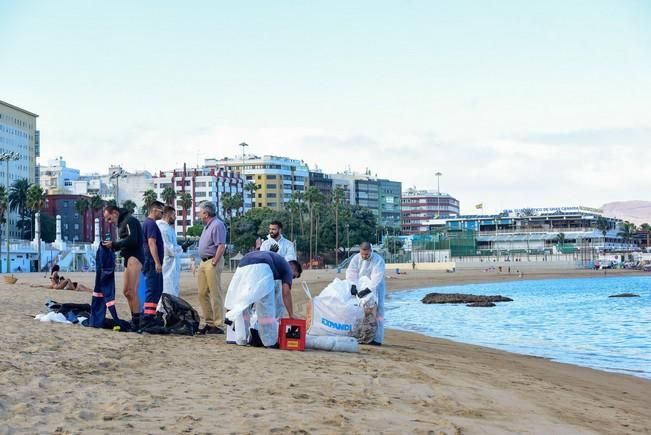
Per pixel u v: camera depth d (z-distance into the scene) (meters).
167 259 15.17
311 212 165.62
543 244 195.88
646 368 17.62
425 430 6.98
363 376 10.29
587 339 25.36
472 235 170.88
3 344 10.64
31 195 124.94
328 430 6.59
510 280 101.88
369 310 15.21
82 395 7.46
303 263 160.25
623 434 8.43
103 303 14.02
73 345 11.17
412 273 120.75
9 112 170.75
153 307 13.88
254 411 7.20
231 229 159.50
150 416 6.73
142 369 9.57
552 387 12.49
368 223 178.75
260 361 10.95
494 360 16.83
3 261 105.50
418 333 25.38
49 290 34.22
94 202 156.12
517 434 7.40
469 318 35.50
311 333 14.77
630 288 80.44
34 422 6.28
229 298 12.85
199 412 6.99
